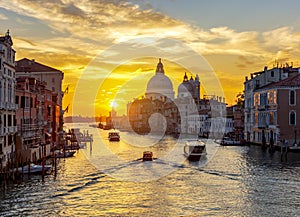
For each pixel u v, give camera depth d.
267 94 75.75
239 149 74.44
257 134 82.31
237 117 111.94
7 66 46.72
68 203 32.84
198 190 37.22
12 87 48.97
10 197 34.59
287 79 73.50
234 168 49.69
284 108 70.88
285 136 70.50
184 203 32.69
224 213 29.81
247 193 35.56
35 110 60.50
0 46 44.62
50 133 71.38
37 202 33.00
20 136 50.69
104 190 37.66
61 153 66.62
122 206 31.98
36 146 54.81
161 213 30.11
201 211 30.41
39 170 45.38
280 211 30.06
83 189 38.06
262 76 83.62
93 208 31.50
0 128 43.50
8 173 40.94
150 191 37.25
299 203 32.09
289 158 58.06
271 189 36.94
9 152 47.09
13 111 49.09
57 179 42.81
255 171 46.72
